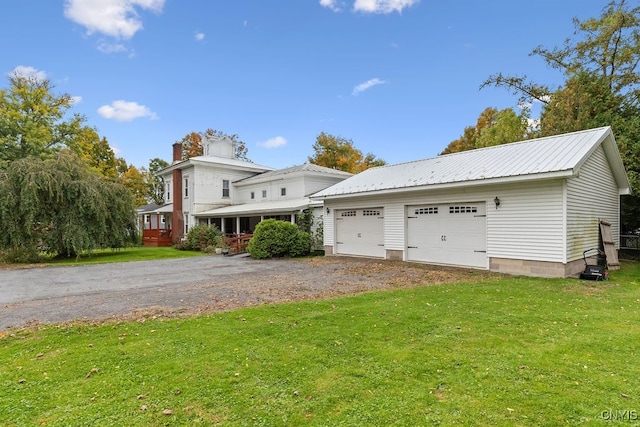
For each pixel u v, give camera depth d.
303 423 2.62
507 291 7.14
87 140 31.59
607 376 3.27
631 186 13.16
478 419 2.62
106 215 16.80
